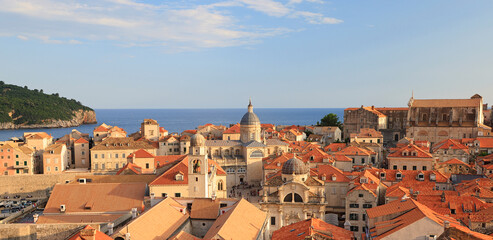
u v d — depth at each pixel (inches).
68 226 3294.8
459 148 7317.9
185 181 4712.1
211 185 5182.1
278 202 4817.9
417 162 6402.6
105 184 4416.8
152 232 3073.3
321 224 3270.2
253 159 7829.7
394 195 4574.3
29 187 6845.5
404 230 2721.5
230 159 7849.4
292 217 4800.7
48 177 6914.4
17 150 7603.4
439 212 3846.0
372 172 5674.2
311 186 4913.9
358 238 4722.0
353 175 5634.8
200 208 3944.4
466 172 6289.4
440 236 2484.0
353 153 7204.7
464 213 3821.4
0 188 6737.2
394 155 6525.6
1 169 7559.1
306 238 2674.7
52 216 3833.7
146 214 3294.8
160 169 5772.6
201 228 3841.0
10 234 3225.9
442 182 5221.5
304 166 4997.5
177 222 3508.9
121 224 3764.8
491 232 3430.1
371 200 4766.2
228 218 3213.6
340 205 5388.8
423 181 5295.3
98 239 2551.7
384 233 2842.0
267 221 4005.9
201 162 4544.8
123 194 4308.6
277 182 5014.8
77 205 4121.6
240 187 7529.5
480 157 6825.8
